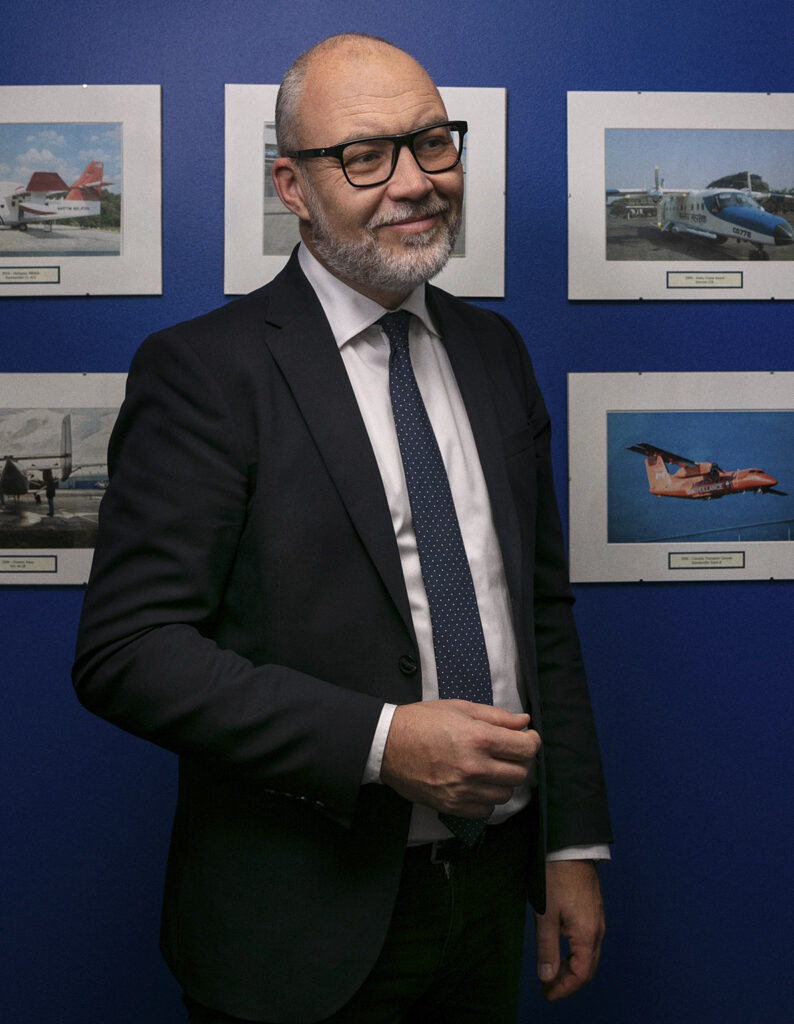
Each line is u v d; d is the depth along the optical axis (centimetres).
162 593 89
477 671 98
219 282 151
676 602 157
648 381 154
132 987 153
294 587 92
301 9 150
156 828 153
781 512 157
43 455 152
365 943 91
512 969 112
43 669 152
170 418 94
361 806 93
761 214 154
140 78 150
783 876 158
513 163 153
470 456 106
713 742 157
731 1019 157
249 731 86
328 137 98
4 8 148
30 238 150
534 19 152
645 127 152
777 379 155
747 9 154
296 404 95
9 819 152
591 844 111
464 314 120
